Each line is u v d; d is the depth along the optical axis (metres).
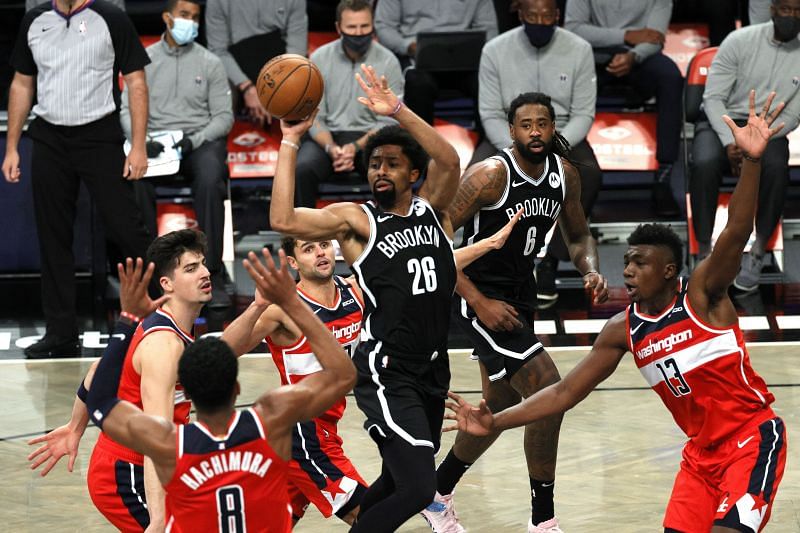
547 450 10.25
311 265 10.13
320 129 18.92
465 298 10.72
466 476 12.03
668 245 8.47
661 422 13.41
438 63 19.50
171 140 18.31
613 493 11.33
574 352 16.16
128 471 8.53
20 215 19.70
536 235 11.12
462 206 10.83
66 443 8.73
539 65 18.62
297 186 18.58
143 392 8.18
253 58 20.19
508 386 11.29
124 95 18.91
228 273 19.59
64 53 15.77
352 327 10.41
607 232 20.16
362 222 9.02
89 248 19.81
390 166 8.99
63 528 10.59
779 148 18.50
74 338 16.84
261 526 6.86
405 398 9.07
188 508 6.75
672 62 20.11
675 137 20.03
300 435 9.64
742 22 22.33
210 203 18.42
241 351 9.14
